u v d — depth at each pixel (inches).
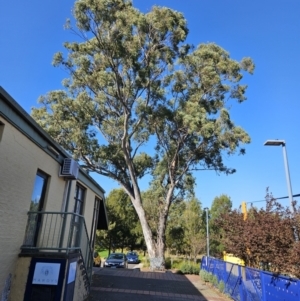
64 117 877.2
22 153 245.1
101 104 871.7
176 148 946.1
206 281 589.0
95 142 921.5
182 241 1301.7
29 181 258.5
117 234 1649.9
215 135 823.7
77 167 354.6
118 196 1708.9
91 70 786.2
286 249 290.2
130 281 520.4
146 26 690.2
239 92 902.4
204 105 885.2
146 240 864.9
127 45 700.0
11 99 212.2
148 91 821.2
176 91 900.6
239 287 374.0
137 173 1058.7
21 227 247.1
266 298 283.6
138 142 980.6
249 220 370.6
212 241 1165.1
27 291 232.2
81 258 299.7
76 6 630.5
